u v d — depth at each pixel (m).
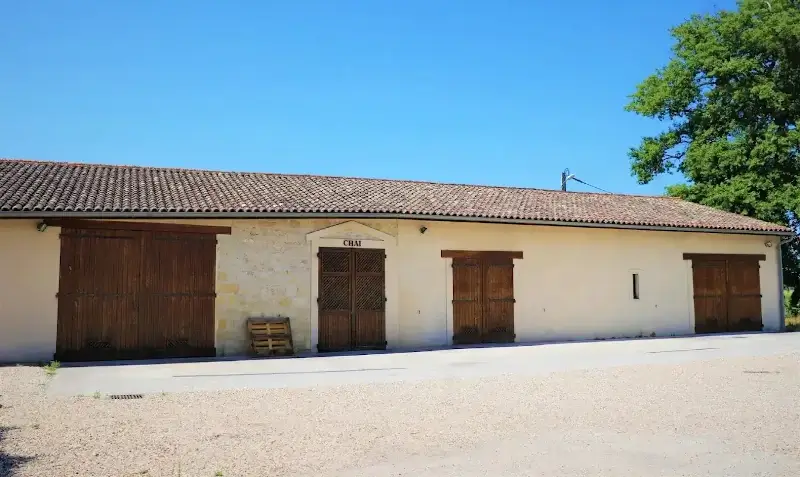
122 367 11.87
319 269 14.84
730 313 19.86
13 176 14.16
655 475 5.40
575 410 7.89
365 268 15.35
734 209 25.62
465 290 16.50
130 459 5.72
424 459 5.84
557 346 15.89
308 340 14.55
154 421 7.21
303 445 6.26
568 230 17.86
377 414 7.67
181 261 13.58
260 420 7.32
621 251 18.48
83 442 6.24
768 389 9.33
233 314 13.94
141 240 13.27
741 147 25.84
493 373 11.09
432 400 8.54
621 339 17.86
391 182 18.94
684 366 11.79
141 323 13.16
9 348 12.26
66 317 12.63
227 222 14.05
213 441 6.37
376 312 15.38
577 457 5.90
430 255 16.17
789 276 27.00
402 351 14.94
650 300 18.73
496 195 19.22
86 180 14.73
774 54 26.39
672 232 19.20
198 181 16.05
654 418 7.46
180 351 13.42
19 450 5.93
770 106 25.94
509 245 17.11
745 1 27.08
